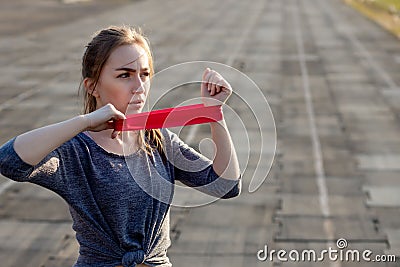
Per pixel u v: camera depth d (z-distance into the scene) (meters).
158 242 3.00
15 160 2.50
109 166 2.84
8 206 8.40
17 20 34.62
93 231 2.86
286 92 16.59
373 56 23.06
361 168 10.21
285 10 44.00
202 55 22.84
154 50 23.92
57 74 18.69
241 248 7.12
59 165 2.73
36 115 13.62
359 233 7.55
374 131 12.70
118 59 2.82
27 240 7.35
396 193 9.00
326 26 33.19
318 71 19.89
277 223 7.85
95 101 2.95
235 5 48.53
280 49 24.75
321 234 7.51
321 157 10.80
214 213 8.13
